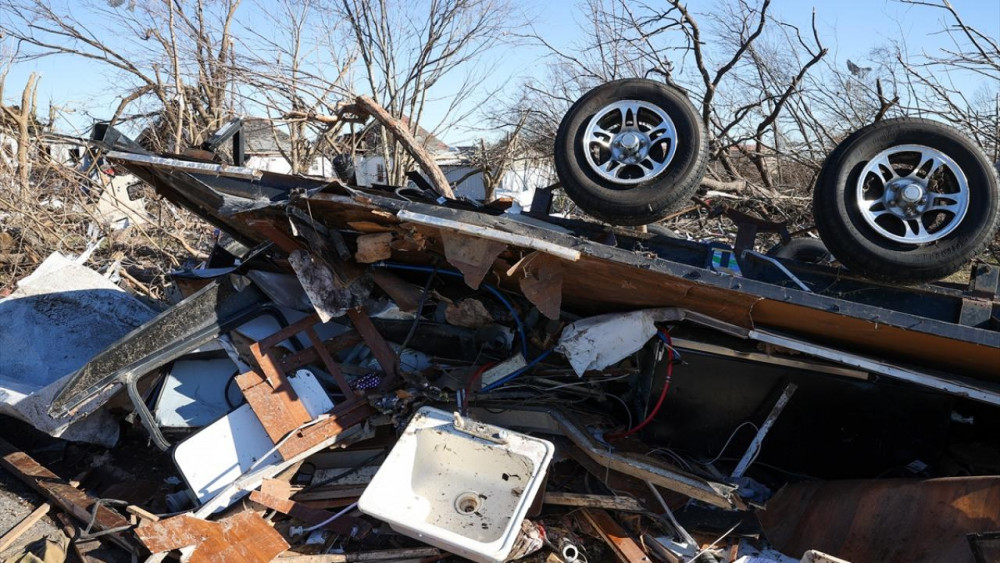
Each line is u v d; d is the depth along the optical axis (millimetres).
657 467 3650
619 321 3811
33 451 4660
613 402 4316
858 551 3406
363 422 4055
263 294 4613
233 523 3434
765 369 3842
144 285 7465
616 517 3764
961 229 3133
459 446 3646
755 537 3639
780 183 8523
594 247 3256
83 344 5191
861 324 3211
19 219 8133
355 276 4168
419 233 3678
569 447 4027
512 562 3473
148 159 3998
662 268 3225
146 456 4586
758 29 6812
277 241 4059
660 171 3535
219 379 4465
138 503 4012
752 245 3805
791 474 4109
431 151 12195
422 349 4523
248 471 3830
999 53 7004
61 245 8211
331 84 8695
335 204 3562
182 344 4293
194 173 3922
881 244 3215
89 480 4293
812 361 3777
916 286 3436
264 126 11367
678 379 3932
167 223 9633
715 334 3936
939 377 3516
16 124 9461
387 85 11078
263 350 4082
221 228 5039
